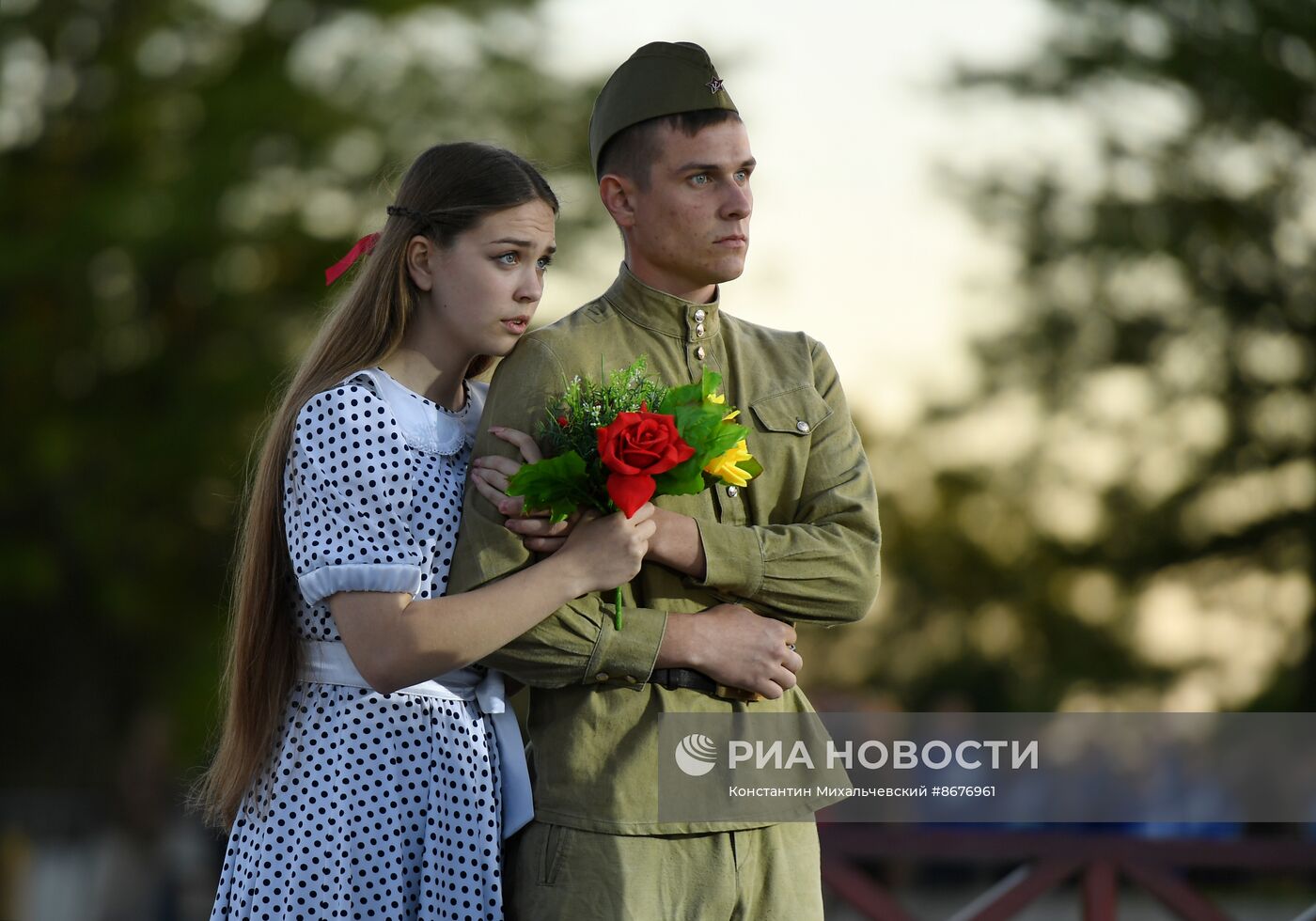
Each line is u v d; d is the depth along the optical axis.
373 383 10.02
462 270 10.09
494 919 9.79
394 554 9.64
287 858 9.79
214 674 58.97
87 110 61.94
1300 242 65.50
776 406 10.47
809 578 10.11
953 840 15.16
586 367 10.12
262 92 58.66
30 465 59.09
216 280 58.50
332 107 59.53
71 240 57.69
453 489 10.10
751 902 10.01
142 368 61.00
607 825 9.65
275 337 59.59
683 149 10.12
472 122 60.44
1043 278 68.25
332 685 9.96
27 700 63.91
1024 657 73.12
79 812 32.97
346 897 9.70
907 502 75.06
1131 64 64.50
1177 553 67.19
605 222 57.03
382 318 10.20
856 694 74.19
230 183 57.59
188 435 58.19
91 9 61.91
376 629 9.45
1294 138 64.38
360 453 9.77
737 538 9.97
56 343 60.25
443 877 9.77
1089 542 69.44
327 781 9.80
